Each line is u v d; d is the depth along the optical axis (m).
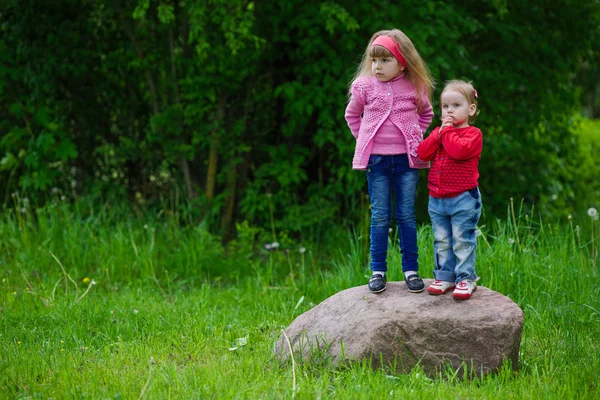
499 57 8.34
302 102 7.49
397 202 4.38
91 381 3.92
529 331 5.07
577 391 3.86
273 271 7.16
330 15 7.02
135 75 8.63
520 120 8.27
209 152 8.27
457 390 3.79
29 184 7.81
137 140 8.88
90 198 8.14
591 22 8.86
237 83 7.90
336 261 7.50
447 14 7.46
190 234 7.55
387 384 3.80
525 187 8.52
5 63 7.98
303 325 4.41
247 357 4.41
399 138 4.28
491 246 6.12
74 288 6.46
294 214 7.89
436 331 4.04
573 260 5.89
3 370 4.08
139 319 5.37
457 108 4.04
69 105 8.57
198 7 7.08
